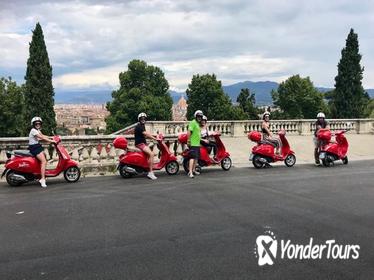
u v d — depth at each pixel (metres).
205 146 14.24
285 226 7.57
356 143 23.84
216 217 8.19
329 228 7.46
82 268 5.62
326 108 66.88
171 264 5.74
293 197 10.08
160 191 10.80
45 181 11.94
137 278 5.27
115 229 7.41
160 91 54.00
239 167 15.48
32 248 6.44
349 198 10.01
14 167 11.32
